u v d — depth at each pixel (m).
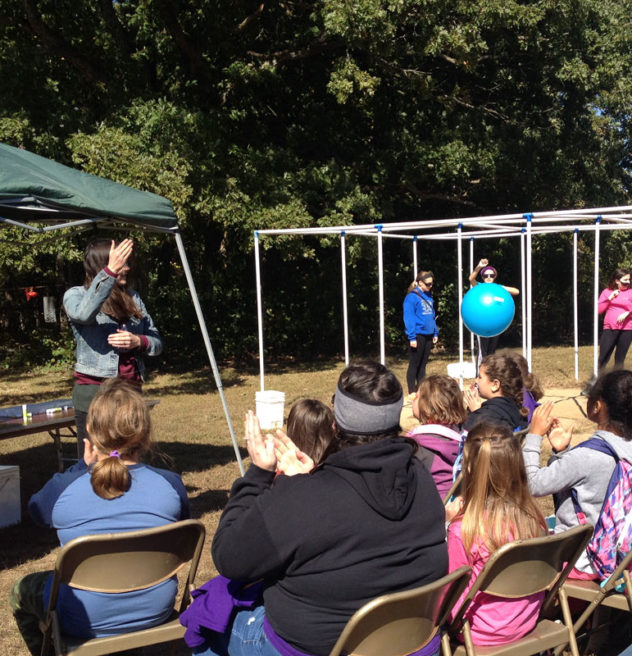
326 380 13.35
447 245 18.53
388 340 17.53
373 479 2.07
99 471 2.60
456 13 13.60
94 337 4.53
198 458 7.55
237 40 14.35
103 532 2.58
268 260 16.50
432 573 2.12
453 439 3.64
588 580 3.04
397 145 15.78
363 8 11.75
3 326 17.00
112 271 4.27
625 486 2.93
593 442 3.01
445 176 16.19
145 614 2.59
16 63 12.41
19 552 4.80
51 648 2.89
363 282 17.12
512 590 2.53
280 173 14.28
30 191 4.09
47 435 9.08
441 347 18.08
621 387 2.99
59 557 2.38
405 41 13.88
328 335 17.02
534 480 3.00
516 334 18.97
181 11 13.51
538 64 16.34
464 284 18.12
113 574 2.50
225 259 16.23
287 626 2.09
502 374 4.13
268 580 2.17
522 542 2.42
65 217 4.99
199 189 12.70
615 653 3.27
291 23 14.59
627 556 2.81
